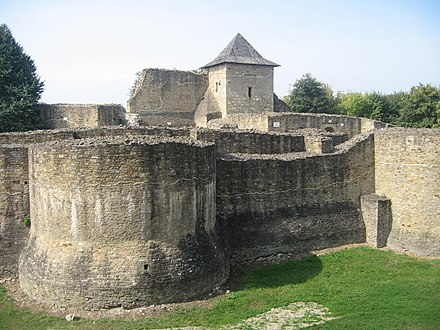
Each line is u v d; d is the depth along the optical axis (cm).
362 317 1465
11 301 1538
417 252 2136
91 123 3675
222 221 1958
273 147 2289
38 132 2012
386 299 1612
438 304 1555
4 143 1931
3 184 1716
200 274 1583
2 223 1719
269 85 4322
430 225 2128
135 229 1502
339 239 2228
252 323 1438
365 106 6338
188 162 1603
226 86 4144
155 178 1523
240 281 1752
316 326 1411
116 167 1486
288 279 1811
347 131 3669
